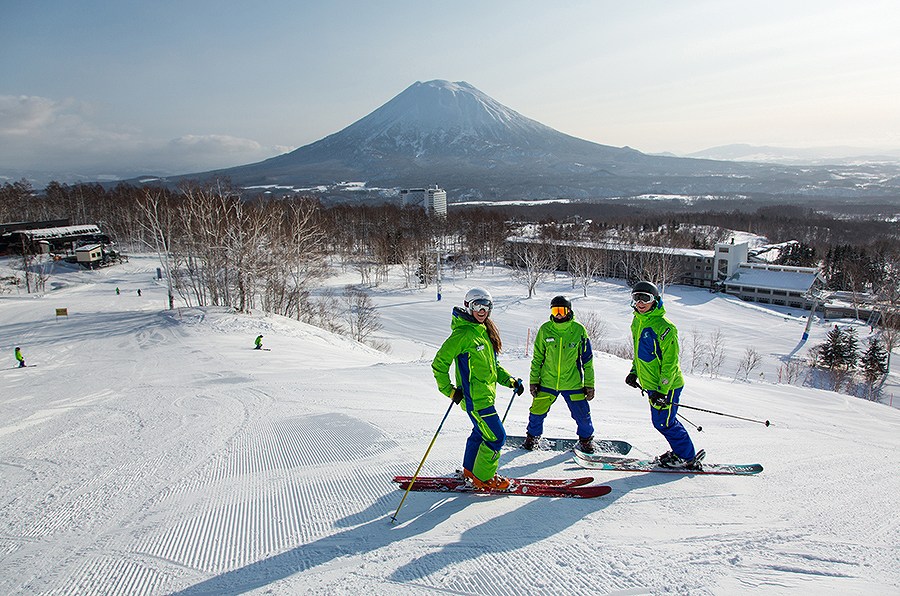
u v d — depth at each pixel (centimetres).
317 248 5034
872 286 6359
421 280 6253
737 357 3806
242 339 2680
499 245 8562
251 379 1434
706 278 6925
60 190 9694
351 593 319
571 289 6062
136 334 2883
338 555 365
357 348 2900
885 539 375
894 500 448
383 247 6694
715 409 1028
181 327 2961
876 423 998
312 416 830
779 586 311
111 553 396
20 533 445
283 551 378
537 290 5981
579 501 439
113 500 512
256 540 399
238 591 329
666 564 339
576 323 537
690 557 348
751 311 5450
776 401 1236
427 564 348
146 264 6788
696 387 1331
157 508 482
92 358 2333
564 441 584
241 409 962
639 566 336
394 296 5503
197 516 454
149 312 3550
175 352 2364
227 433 771
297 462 582
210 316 3145
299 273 4244
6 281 5372
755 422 818
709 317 5150
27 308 4022
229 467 590
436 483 470
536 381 557
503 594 313
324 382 1232
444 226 9494
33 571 376
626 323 4500
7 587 355
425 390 1099
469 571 338
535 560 348
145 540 414
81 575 366
